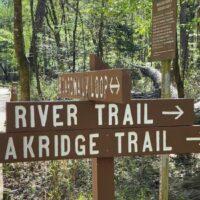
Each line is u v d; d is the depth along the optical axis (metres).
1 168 9.10
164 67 5.77
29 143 3.78
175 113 4.00
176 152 4.00
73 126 3.87
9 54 43.62
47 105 3.81
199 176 9.86
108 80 3.76
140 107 3.96
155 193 9.02
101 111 3.92
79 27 37.22
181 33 25.17
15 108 3.76
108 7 12.71
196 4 14.48
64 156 3.84
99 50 31.11
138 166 10.23
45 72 30.72
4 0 47.19
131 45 34.75
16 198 8.17
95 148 3.90
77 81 4.44
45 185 8.69
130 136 3.95
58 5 40.91
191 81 22.56
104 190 3.95
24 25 34.84
